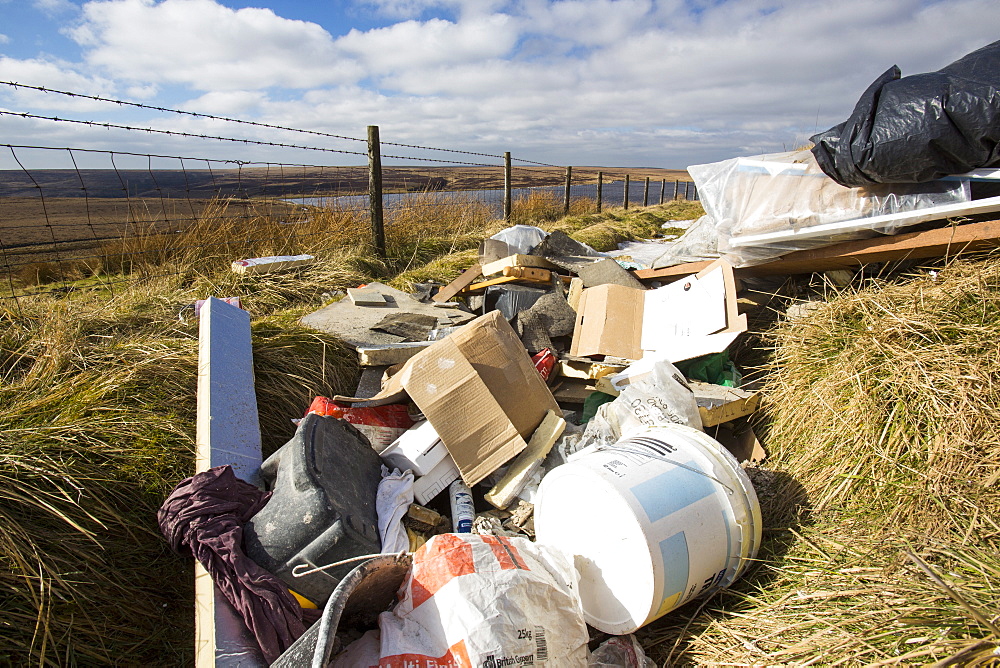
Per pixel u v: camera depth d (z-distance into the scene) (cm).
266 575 198
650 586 192
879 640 165
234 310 355
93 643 197
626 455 222
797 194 356
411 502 264
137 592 218
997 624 151
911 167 286
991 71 265
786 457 281
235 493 226
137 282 495
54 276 624
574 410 376
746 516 216
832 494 242
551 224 1185
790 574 211
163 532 219
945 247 302
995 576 172
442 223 970
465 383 289
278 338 368
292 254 638
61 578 199
